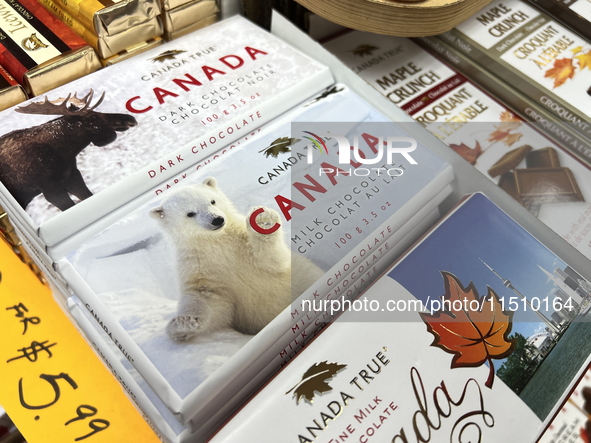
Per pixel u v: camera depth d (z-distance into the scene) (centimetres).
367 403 34
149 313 35
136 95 46
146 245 38
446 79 63
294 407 34
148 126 44
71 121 44
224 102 47
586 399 42
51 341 46
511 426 35
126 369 36
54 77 48
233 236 39
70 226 39
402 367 36
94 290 36
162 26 54
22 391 43
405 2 51
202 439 34
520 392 36
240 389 36
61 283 42
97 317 36
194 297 36
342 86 51
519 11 63
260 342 35
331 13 53
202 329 35
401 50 66
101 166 41
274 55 51
